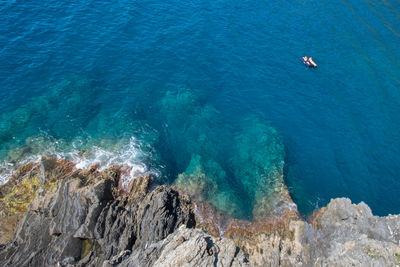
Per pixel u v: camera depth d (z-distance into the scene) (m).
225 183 28.33
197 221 24.97
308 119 35.19
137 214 23.09
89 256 21.66
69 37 40.19
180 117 33.56
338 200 25.23
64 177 26.56
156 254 18.23
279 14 48.72
